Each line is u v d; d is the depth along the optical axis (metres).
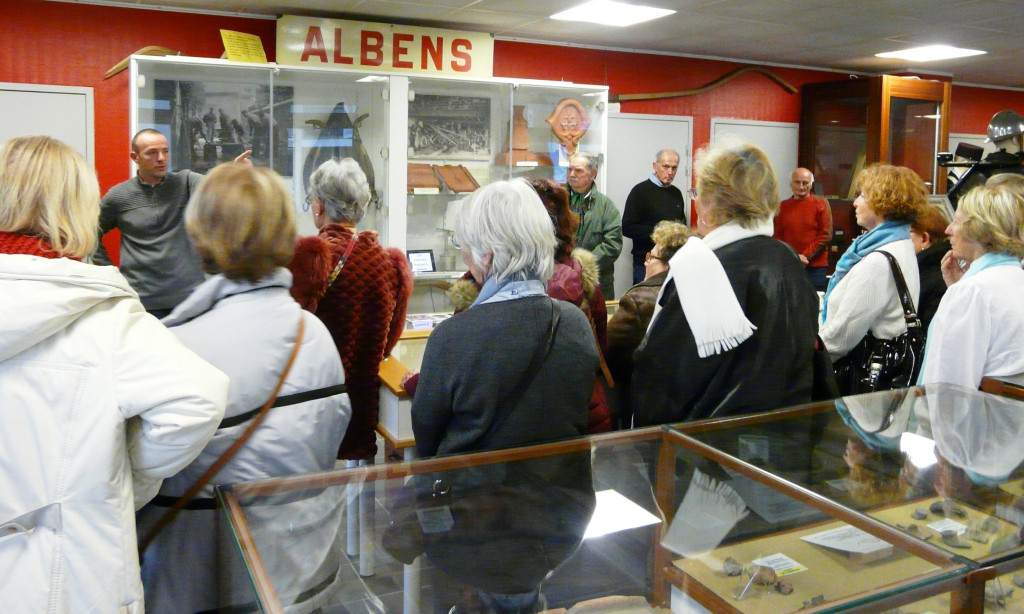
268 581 1.05
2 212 1.18
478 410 1.51
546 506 1.32
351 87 5.24
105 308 1.18
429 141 5.59
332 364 1.50
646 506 1.35
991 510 1.30
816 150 8.09
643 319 2.16
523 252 1.52
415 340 2.92
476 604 1.12
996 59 7.88
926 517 1.28
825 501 1.32
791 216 7.02
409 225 5.61
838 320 2.34
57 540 1.12
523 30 6.39
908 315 2.31
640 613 1.13
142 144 4.04
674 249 2.42
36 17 5.14
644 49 7.28
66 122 5.30
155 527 1.33
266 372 1.40
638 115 7.36
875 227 2.45
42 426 1.12
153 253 4.18
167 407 1.14
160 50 5.34
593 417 1.82
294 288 2.07
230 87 4.90
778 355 1.71
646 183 6.63
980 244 2.04
